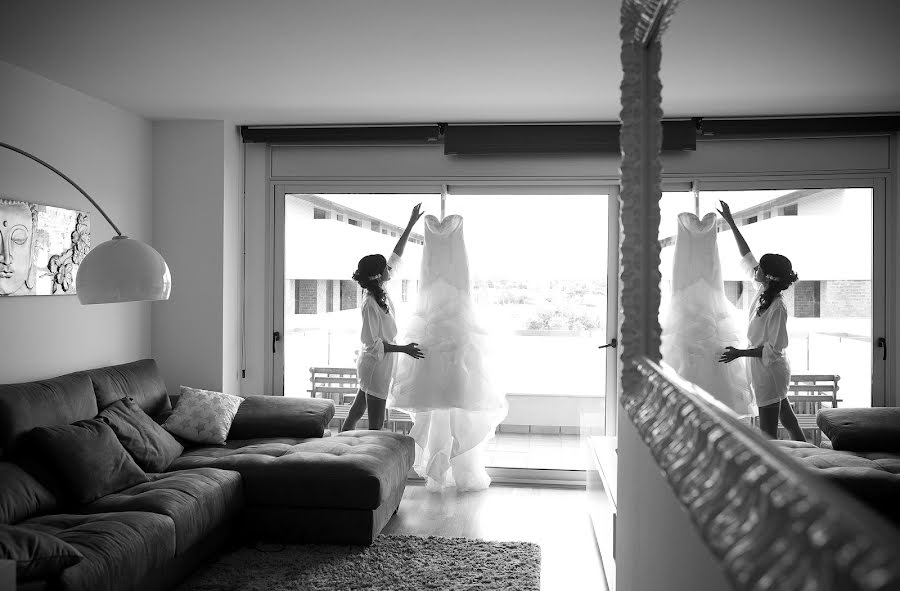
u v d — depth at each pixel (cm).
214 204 520
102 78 417
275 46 361
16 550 236
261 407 479
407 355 512
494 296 548
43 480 329
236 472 386
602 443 445
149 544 293
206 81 424
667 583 128
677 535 118
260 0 302
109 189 473
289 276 551
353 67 395
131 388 435
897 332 167
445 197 539
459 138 519
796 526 51
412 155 540
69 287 429
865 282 160
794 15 94
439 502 485
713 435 79
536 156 530
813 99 151
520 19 320
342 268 543
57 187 423
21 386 357
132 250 311
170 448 411
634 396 142
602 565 371
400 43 354
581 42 349
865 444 57
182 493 338
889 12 57
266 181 552
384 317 514
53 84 420
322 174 547
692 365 100
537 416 551
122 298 306
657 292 131
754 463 64
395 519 444
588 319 540
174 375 522
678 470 89
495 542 397
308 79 419
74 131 438
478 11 312
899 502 40
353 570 351
